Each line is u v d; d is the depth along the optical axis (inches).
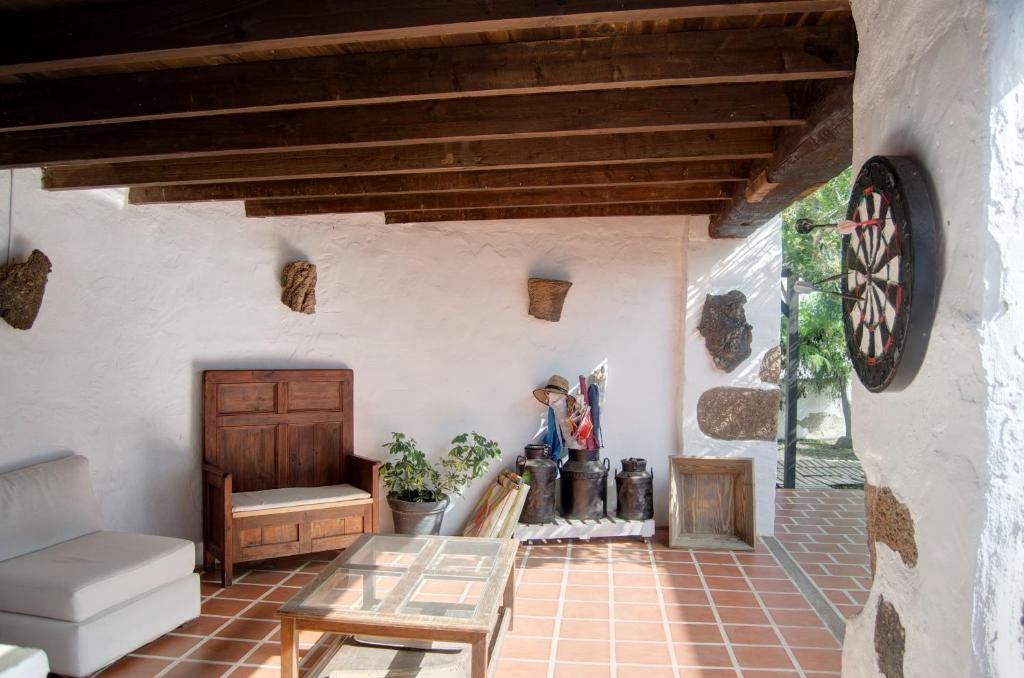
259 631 153.6
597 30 104.1
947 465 50.9
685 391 225.8
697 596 174.9
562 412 223.8
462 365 227.8
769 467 224.8
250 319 205.5
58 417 162.6
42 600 126.6
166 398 189.2
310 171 155.5
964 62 49.4
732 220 192.9
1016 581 46.9
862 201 63.7
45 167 158.9
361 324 220.7
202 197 179.2
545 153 150.1
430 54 108.2
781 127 138.6
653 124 124.3
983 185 46.9
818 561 201.5
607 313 231.3
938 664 51.4
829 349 373.4
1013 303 46.7
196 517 197.8
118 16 89.1
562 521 215.6
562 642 148.9
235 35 86.6
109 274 174.2
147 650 144.1
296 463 207.6
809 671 136.2
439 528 211.3
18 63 91.4
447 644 142.8
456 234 227.5
